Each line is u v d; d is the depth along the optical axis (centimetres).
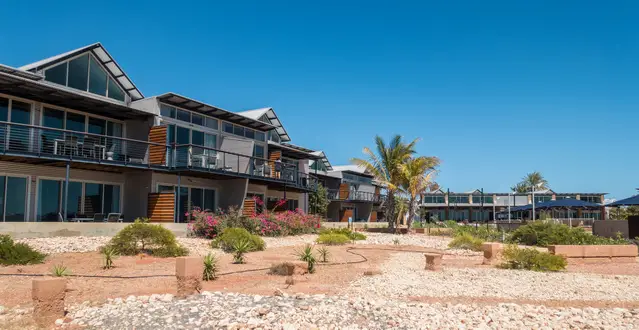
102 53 2344
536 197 7581
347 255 1802
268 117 3903
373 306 821
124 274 1173
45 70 2102
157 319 717
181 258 906
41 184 2094
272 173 3212
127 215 2422
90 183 2292
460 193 7681
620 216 4372
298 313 757
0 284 1004
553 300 972
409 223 3394
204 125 2806
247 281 1118
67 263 1316
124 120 2483
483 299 962
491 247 1580
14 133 1964
